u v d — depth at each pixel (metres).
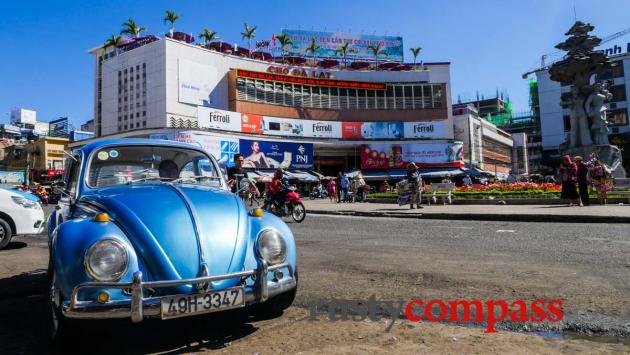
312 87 49.53
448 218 12.92
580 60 22.55
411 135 49.94
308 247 7.57
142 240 3.04
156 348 3.16
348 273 5.32
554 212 11.63
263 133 43.41
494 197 17.59
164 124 41.72
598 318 3.48
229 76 45.88
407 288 4.54
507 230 9.20
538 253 6.31
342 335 3.28
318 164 49.47
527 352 2.87
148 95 43.47
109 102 46.84
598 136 22.84
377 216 14.81
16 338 3.46
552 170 66.06
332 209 17.09
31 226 8.55
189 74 43.50
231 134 40.75
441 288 4.50
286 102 47.88
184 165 4.81
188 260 3.02
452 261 5.88
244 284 3.14
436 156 48.53
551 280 4.68
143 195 3.55
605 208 12.41
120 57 46.41
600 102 22.77
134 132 39.19
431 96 53.31
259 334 3.36
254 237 3.40
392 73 54.06
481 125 64.62
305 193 43.81
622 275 4.80
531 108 95.81
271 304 3.74
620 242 7.03
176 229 3.14
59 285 2.90
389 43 59.94
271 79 47.03
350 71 52.97
